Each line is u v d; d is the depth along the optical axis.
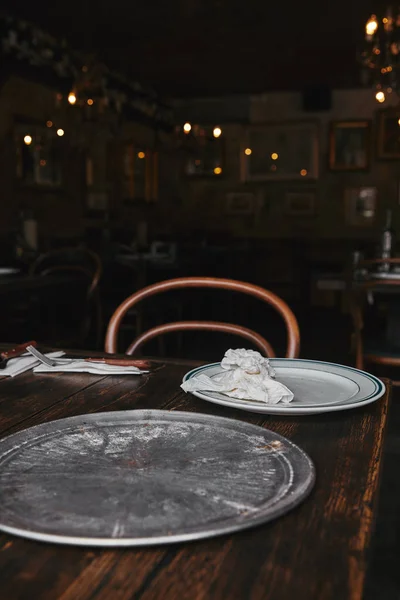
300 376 1.05
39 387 1.00
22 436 0.70
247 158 7.98
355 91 7.52
